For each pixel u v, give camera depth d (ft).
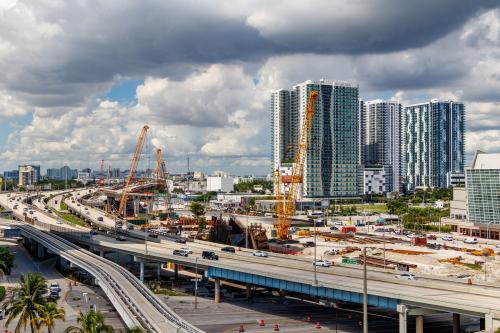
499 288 466.70
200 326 491.31
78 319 305.32
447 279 512.63
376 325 497.05
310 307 574.97
